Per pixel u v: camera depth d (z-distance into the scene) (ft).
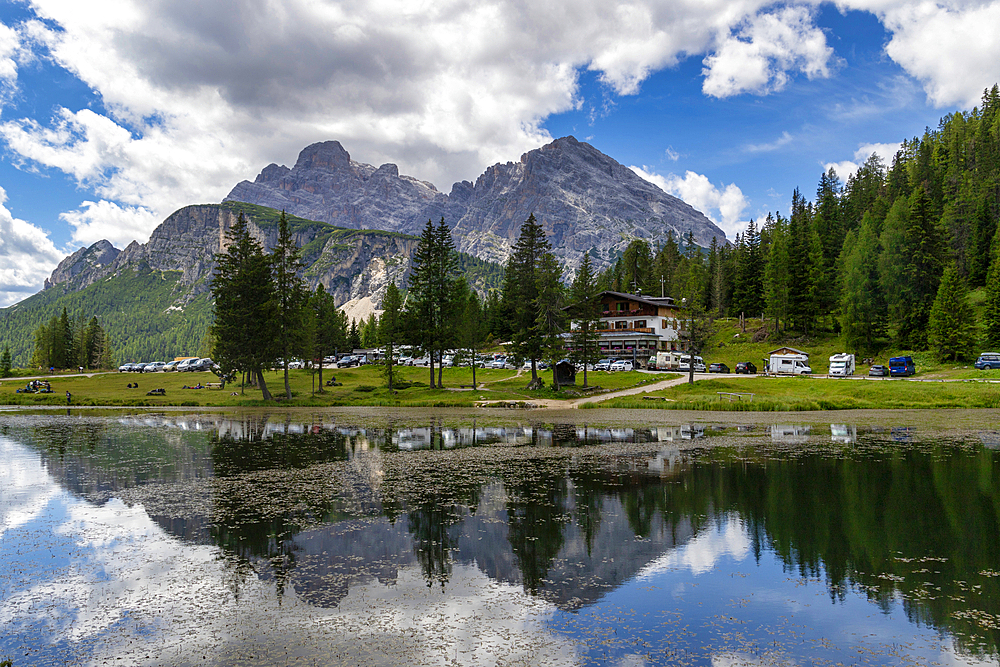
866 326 305.53
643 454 106.11
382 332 432.25
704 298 481.05
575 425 153.99
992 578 47.06
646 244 545.03
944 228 332.80
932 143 549.95
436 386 274.57
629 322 379.76
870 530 59.98
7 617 40.01
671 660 34.06
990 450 107.96
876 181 542.16
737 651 35.27
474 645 35.88
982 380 221.05
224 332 242.78
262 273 243.40
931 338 274.16
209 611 40.86
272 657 34.35
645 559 51.62
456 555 52.49
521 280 269.03
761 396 217.15
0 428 152.25
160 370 438.40
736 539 57.21
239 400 238.48
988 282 303.07
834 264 373.20
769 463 96.32
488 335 479.00
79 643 36.24
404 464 96.89
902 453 105.29
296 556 52.24
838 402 195.83
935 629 38.24
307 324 264.52
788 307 358.64
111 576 47.50
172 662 33.83
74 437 133.08
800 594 44.09
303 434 137.28
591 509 68.23
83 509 68.28
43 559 51.55
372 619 39.58
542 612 40.83
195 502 71.36
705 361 353.92
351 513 66.44
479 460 100.53
